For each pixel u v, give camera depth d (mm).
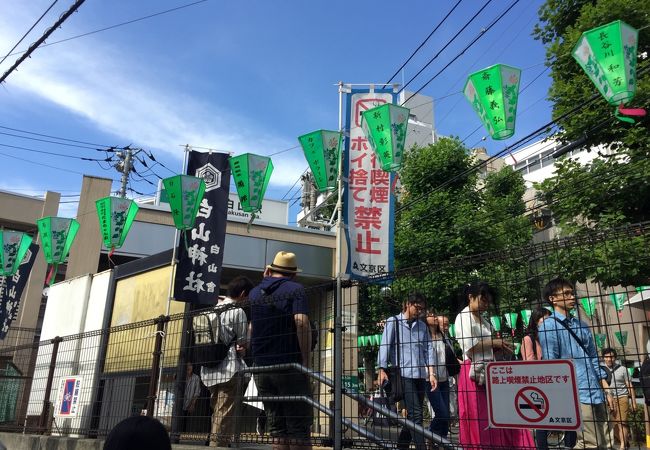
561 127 8664
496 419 3277
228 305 5199
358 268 6988
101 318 9219
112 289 9367
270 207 16578
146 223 12531
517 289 4117
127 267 9281
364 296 7188
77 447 6539
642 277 5703
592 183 8344
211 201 8383
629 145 7863
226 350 5406
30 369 9469
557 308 4246
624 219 7945
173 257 8156
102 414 7371
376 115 4965
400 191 17719
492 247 15023
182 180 6500
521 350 4430
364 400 4090
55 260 7746
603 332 5055
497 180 17047
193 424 5762
